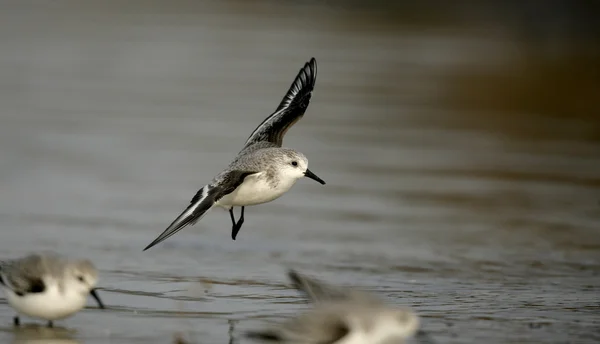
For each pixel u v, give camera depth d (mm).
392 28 42094
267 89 28938
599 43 36781
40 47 36312
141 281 11859
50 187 17719
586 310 10898
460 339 9680
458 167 20141
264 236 14711
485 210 16594
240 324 10000
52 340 9359
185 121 24328
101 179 18469
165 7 48562
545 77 30812
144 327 9852
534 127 24500
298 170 10414
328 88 28969
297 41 38281
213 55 35156
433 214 16250
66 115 24906
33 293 9273
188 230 15070
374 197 17516
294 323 8195
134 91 28531
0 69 31719
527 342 9625
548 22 39125
